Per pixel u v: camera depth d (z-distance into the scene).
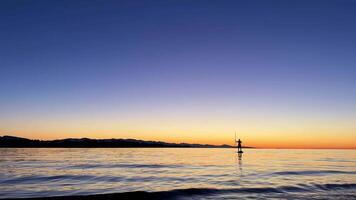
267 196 28.64
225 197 28.27
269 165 72.50
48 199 25.98
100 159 96.19
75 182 38.69
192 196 28.77
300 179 41.88
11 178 42.59
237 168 62.34
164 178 43.31
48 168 59.31
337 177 44.47
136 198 27.53
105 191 31.97
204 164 75.06
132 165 69.00
